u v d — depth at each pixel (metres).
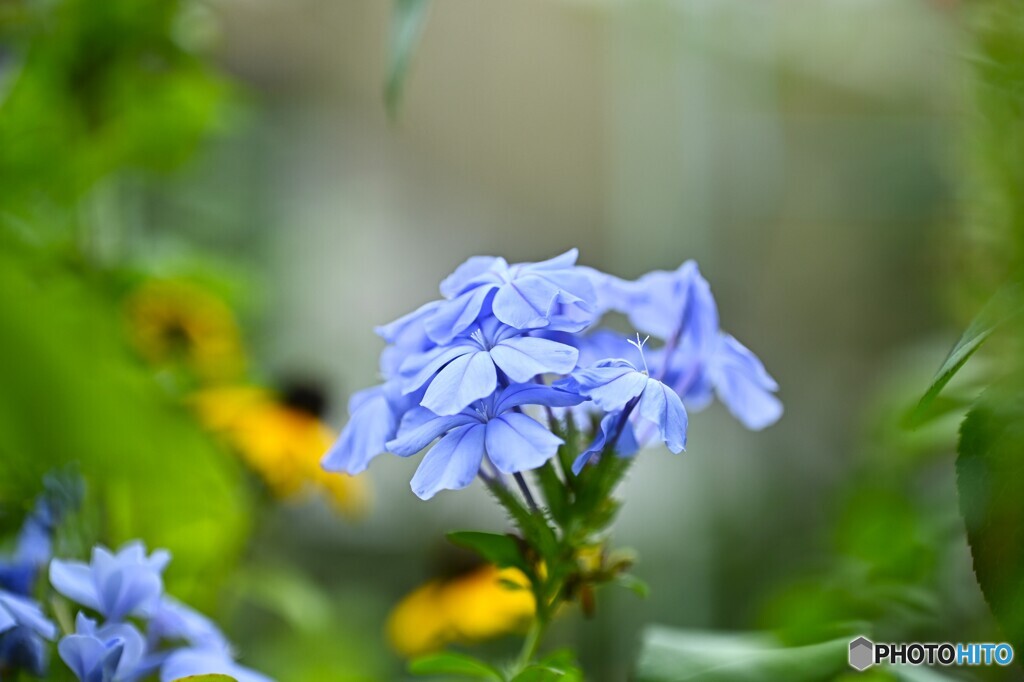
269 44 1.54
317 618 0.63
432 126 1.65
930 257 1.41
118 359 0.23
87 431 0.22
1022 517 0.34
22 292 0.22
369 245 1.55
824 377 1.58
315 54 1.58
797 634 0.42
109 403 0.22
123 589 0.38
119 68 0.55
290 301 1.28
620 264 1.43
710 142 1.38
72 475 0.39
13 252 0.28
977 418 0.34
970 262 0.43
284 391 0.67
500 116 1.66
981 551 0.34
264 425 0.62
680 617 1.21
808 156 1.53
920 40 1.25
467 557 0.72
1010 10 0.39
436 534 1.18
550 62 1.65
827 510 0.68
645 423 0.40
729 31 1.33
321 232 1.49
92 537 0.42
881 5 1.31
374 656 0.87
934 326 1.34
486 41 1.65
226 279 0.65
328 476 0.65
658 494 1.28
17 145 0.50
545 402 0.36
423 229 1.63
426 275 1.62
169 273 0.61
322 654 0.65
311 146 1.53
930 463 0.54
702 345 0.40
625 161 1.38
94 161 0.55
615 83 1.50
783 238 1.55
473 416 0.36
